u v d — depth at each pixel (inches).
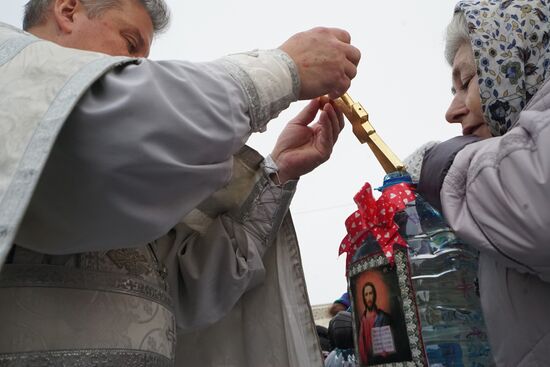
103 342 32.1
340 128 50.6
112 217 28.6
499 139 34.4
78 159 27.4
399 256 39.3
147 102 28.8
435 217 42.2
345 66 40.0
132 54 45.7
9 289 30.0
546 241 29.7
